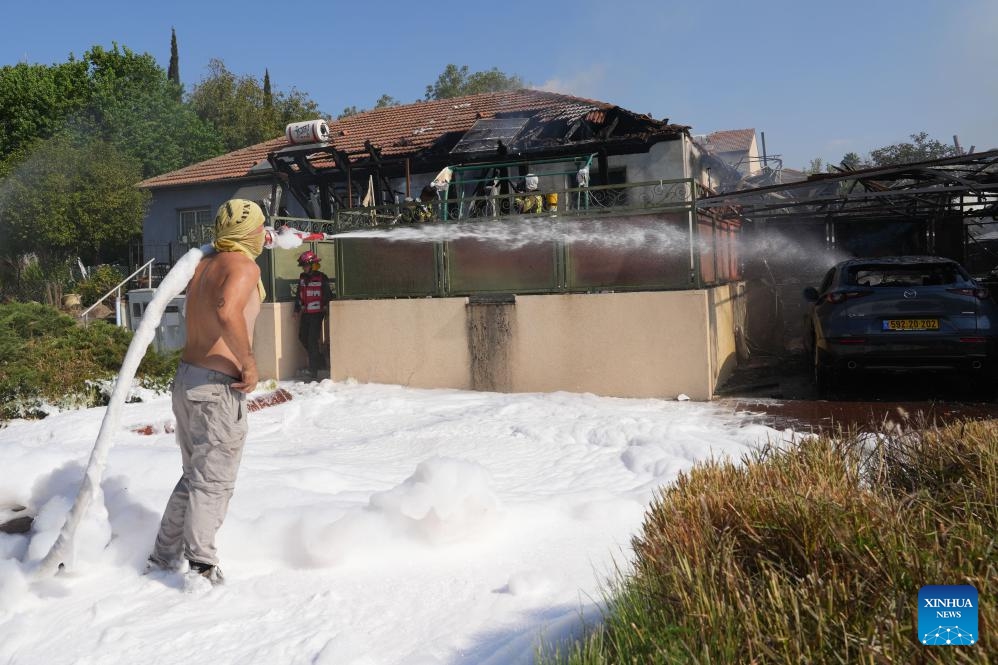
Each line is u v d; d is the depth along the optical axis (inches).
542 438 260.1
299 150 629.3
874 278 347.9
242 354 128.5
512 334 365.1
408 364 386.9
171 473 171.3
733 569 95.5
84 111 1385.3
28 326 369.4
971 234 663.1
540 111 733.9
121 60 1520.7
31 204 979.3
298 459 222.8
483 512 155.4
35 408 325.1
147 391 349.1
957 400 329.4
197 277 134.9
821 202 422.6
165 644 108.0
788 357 486.9
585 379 351.6
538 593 125.3
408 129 818.8
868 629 78.8
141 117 1407.5
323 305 427.5
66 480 160.9
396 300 389.1
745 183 887.1
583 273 359.3
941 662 73.2
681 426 264.5
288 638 109.8
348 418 311.3
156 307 130.1
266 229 141.9
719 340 371.2
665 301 337.1
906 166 339.0
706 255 369.7
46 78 1401.3
